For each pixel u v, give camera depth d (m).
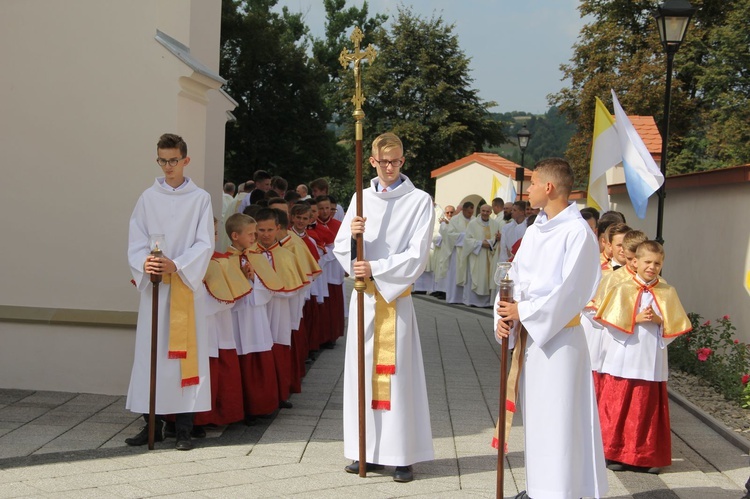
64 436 6.20
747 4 28.98
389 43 41.59
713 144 29.69
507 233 15.95
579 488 4.77
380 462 5.50
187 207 6.20
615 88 31.48
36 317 7.39
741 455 6.52
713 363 9.13
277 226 7.54
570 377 4.74
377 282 5.46
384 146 5.67
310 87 35.31
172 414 6.30
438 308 15.73
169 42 7.49
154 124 7.32
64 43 7.38
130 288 7.38
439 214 19.33
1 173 7.47
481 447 6.36
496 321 4.97
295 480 5.37
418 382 5.71
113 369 7.42
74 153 7.39
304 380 8.66
